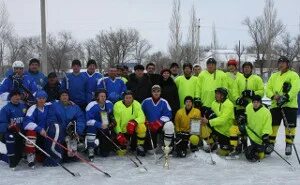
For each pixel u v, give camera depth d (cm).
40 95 679
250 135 718
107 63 5259
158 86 765
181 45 3559
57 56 4928
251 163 700
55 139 673
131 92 760
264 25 3500
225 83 801
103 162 711
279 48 4747
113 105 762
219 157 727
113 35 5228
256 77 786
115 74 816
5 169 663
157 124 748
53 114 689
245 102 773
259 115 707
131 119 748
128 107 754
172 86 809
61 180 599
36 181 595
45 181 594
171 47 3569
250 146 718
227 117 735
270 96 752
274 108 755
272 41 3631
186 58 3712
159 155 766
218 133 753
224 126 745
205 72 814
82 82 783
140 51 5616
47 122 685
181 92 818
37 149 695
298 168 663
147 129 755
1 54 3550
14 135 659
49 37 4988
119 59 5241
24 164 695
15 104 676
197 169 661
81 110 746
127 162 711
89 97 789
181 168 668
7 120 667
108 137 738
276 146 844
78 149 716
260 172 639
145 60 5625
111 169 662
